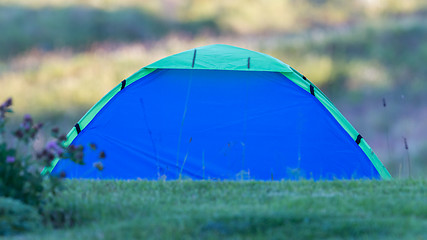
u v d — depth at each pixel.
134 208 10.50
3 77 43.06
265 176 14.69
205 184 12.48
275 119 15.08
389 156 27.75
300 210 9.97
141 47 52.69
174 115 15.13
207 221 9.38
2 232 9.23
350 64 46.97
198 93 15.26
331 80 44.62
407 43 50.19
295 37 55.31
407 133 32.59
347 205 10.38
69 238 8.98
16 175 10.12
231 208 10.30
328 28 60.25
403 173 25.30
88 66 45.16
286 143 14.93
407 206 10.23
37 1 61.47
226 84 15.30
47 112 37.56
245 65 15.23
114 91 15.17
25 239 8.97
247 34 61.97
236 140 14.94
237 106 15.16
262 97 15.21
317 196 11.17
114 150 14.95
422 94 40.09
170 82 15.31
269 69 15.17
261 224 9.29
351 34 52.97
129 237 8.95
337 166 14.81
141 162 14.88
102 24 57.97
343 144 14.93
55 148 10.16
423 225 9.27
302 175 14.65
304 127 14.99
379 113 36.44
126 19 58.84
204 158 14.84
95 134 15.04
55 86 41.00
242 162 14.77
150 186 12.32
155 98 15.23
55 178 10.32
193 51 15.54
